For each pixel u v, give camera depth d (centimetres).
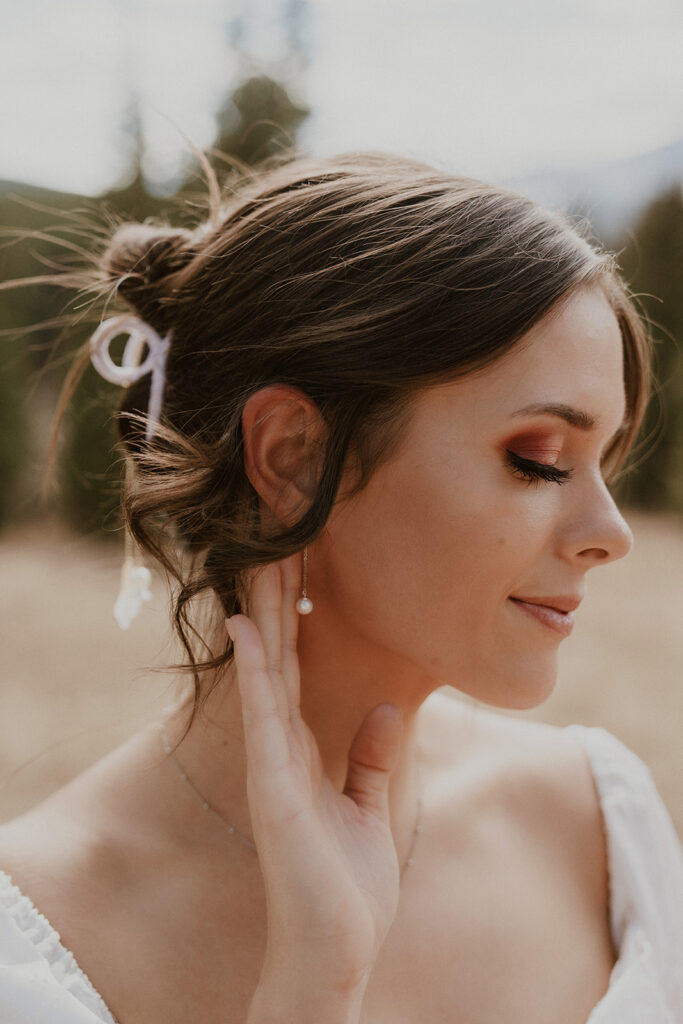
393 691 129
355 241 115
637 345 143
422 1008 127
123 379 136
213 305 126
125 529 135
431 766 158
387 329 109
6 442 987
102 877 120
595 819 160
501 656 115
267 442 118
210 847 126
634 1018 133
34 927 112
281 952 99
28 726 484
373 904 108
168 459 125
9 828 127
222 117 1003
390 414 110
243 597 119
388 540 113
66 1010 104
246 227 125
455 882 140
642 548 1072
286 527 117
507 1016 129
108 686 547
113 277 145
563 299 109
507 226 112
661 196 1223
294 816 103
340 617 121
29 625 687
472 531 109
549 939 140
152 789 131
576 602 115
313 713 128
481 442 109
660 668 632
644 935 147
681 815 406
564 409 108
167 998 114
